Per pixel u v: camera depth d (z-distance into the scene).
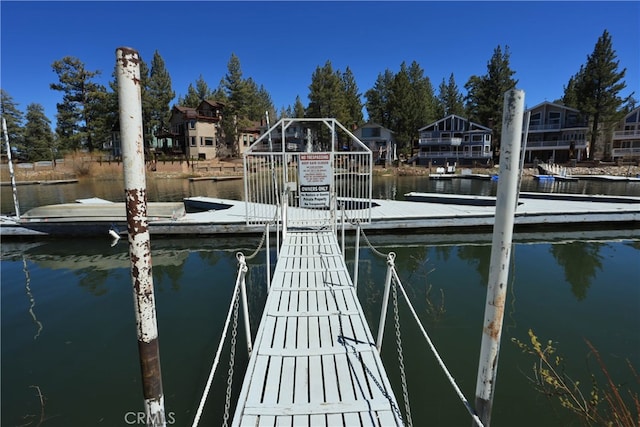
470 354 4.77
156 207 11.11
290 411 2.88
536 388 4.06
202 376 4.35
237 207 13.39
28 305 6.49
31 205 19.33
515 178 1.79
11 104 50.25
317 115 47.31
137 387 4.20
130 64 1.43
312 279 5.54
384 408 2.91
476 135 44.09
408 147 50.88
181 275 8.07
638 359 4.61
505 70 42.44
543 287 7.00
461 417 3.69
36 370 4.52
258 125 58.25
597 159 43.84
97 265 8.79
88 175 37.44
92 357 4.81
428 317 5.84
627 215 11.31
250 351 4.17
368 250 9.84
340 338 3.90
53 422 3.64
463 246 10.04
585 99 39.31
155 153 44.31
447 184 29.83
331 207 7.81
